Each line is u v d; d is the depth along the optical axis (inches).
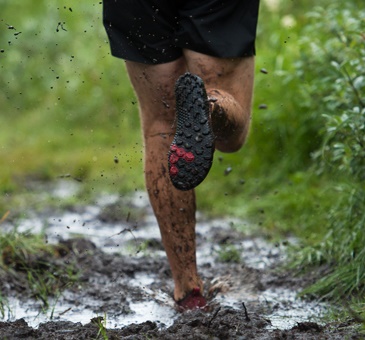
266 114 469.4
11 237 345.4
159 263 347.3
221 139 259.0
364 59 343.9
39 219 437.1
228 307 271.3
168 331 235.8
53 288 310.5
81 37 757.3
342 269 293.1
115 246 379.9
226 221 428.1
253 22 254.4
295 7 560.4
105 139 626.2
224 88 253.8
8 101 732.7
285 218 418.6
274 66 496.7
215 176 488.1
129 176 535.2
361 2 459.5
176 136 227.6
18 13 808.3
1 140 645.3
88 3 776.9
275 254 361.1
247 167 485.4
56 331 243.9
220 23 250.2
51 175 551.8
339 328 241.9
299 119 465.1
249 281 318.7
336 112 387.9
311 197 414.6
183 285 268.4
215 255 363.6
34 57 757.3
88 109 676.1
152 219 439.2
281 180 462.0
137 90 261.6
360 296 278.1
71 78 711.1
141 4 248.7
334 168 345.7
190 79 227.0
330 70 360.8
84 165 568.4
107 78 684.7
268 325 255.9
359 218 316.8
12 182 530.0
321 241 349.4
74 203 477.4
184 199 258.8
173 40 252.7
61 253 356.2
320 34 450.3
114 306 288.2
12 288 309.6
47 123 685.3
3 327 246.1
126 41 255.6
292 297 296.4
